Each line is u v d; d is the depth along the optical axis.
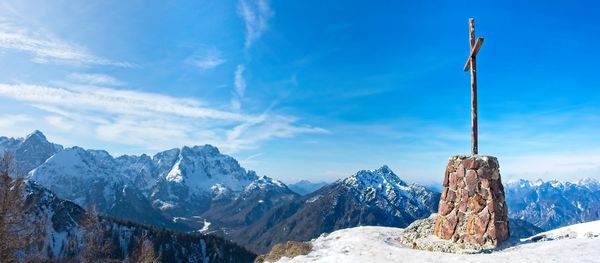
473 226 25.94
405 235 30.50
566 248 21.28
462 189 27.19
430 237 28.22
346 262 23.03
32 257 33.59
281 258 27.36
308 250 27.69
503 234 25.75
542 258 20.02
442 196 28.80
